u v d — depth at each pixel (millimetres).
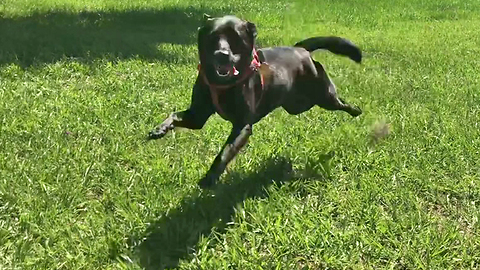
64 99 5195
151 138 3479
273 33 9844
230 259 3336
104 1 12734
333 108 4344
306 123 4938
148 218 3578
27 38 7445
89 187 3908
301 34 10008
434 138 4676
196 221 3611
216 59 3258
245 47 3363
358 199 3850
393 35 10367
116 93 5453
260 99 3684
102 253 3314
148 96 5375
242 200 3811
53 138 4418
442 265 3361
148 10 11797
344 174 4168
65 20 9617
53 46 7094
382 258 3412
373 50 8656
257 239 3492
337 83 6309
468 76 6891
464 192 4008
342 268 3334
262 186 3938
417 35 10484
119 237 3418
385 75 6832
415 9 14070
